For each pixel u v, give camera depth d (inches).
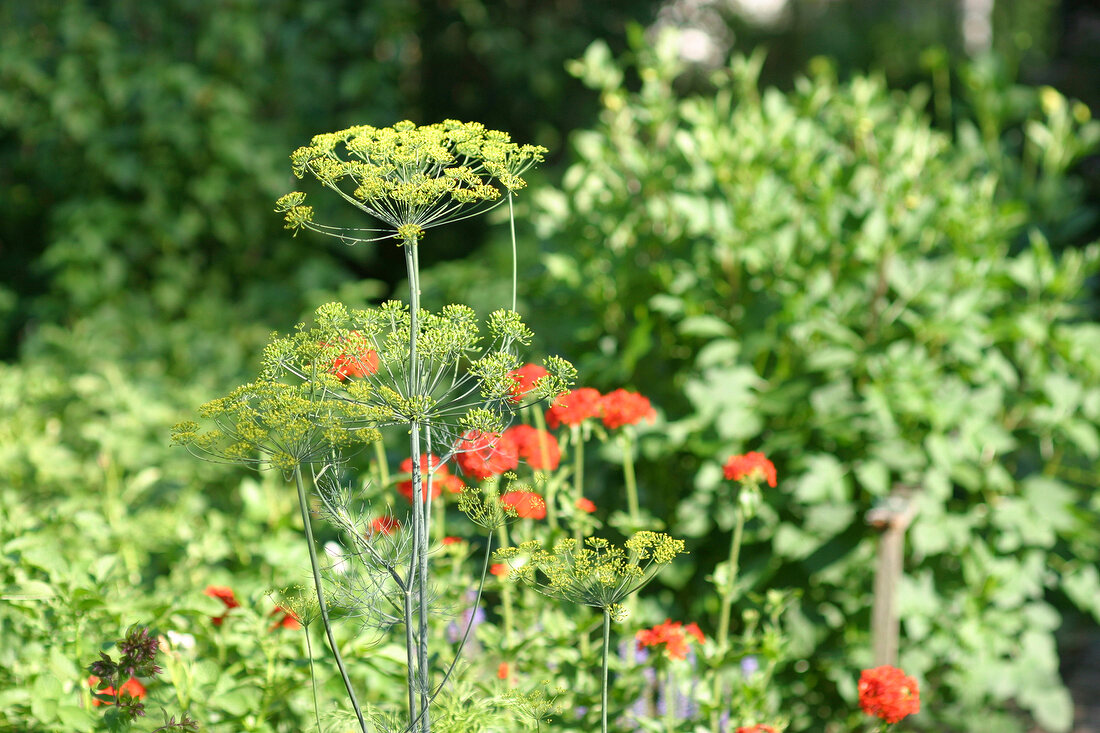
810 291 119.6
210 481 140.5
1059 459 128.8
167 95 204.7
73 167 212.8
